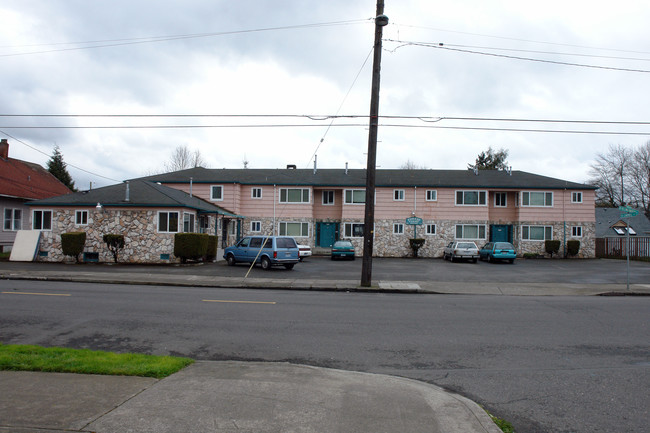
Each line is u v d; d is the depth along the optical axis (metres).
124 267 22.28
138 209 24.94
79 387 5.31
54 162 54.97
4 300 12.22
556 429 4.75
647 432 4.68
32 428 4.12
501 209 38.91
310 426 4.36
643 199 56.94
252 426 4.31
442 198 37.97
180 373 6.03
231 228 35.91
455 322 10.29
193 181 37.41
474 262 31.62
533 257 36.53
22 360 6.25
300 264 27.14
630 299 14.96
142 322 9.70
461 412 4.91
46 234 25.39
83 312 10.66
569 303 13.68
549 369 6.86
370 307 12.27
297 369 6.36
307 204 38.22
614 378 6.45
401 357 7.43
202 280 17.94
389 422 4.55
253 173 41.66
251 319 10.23
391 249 38.00
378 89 16.72
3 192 29.72
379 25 16.36
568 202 37.50
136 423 4.29
